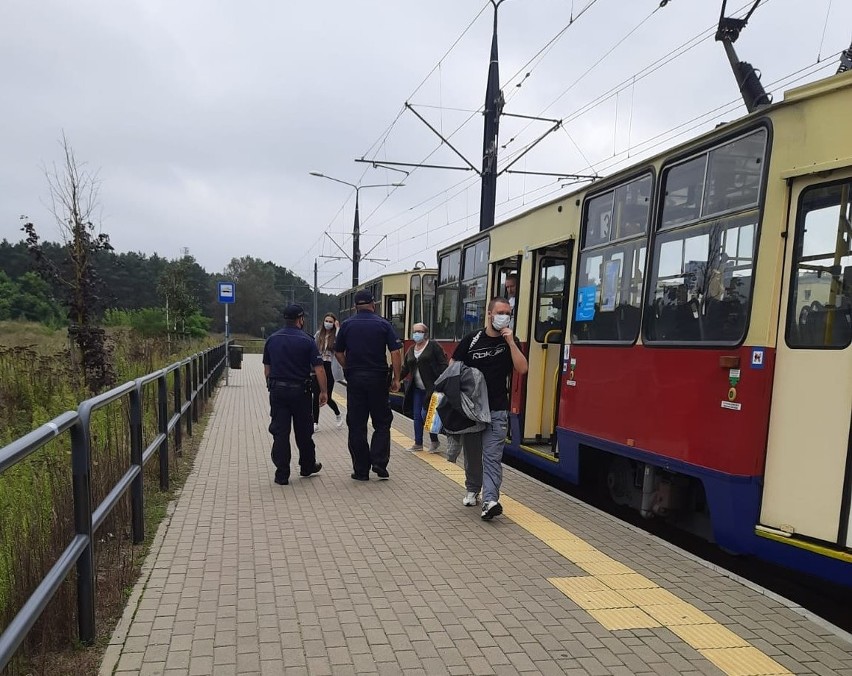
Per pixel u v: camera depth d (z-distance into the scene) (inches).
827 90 170.6
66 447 168.4
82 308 446.9
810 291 172.1
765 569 231.1
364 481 295.7
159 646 138.8
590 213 282.2
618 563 196.5
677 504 224.7
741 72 267.7
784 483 173.2
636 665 136.6
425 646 142.2
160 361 630.5
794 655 142.2
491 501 234.2
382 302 818.8
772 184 181.8
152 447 233.1
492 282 400.5
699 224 210.4
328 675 129.3
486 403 232.8
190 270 1185.4
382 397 297.1
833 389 165.2
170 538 211.0
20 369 439.8
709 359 197.2
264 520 233.6
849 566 158.1
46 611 133.7
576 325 281.9
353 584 175.8
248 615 154.9
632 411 234.7
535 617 157.9
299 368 289.6
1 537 140.9
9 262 3100.4
